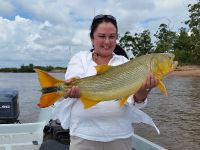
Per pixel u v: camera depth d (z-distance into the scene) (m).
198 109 4.59
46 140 1.56
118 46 1.17
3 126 1.80
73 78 0.95
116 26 1.06
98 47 1.05
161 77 0.95
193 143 2.92
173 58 0.96
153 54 0.96
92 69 1.05
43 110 2.11
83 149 1.02
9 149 1.62
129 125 1.04
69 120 1.07
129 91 0.97
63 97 0.95
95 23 1.05
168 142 2.94
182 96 5.95
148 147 1.52
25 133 1.76
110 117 1.00
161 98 5.70
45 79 0.92
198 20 16.61
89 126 1.01
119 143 1.02
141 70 0.96
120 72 0.97
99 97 0.97
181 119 3.91
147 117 1.06
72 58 1.10
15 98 2.35
